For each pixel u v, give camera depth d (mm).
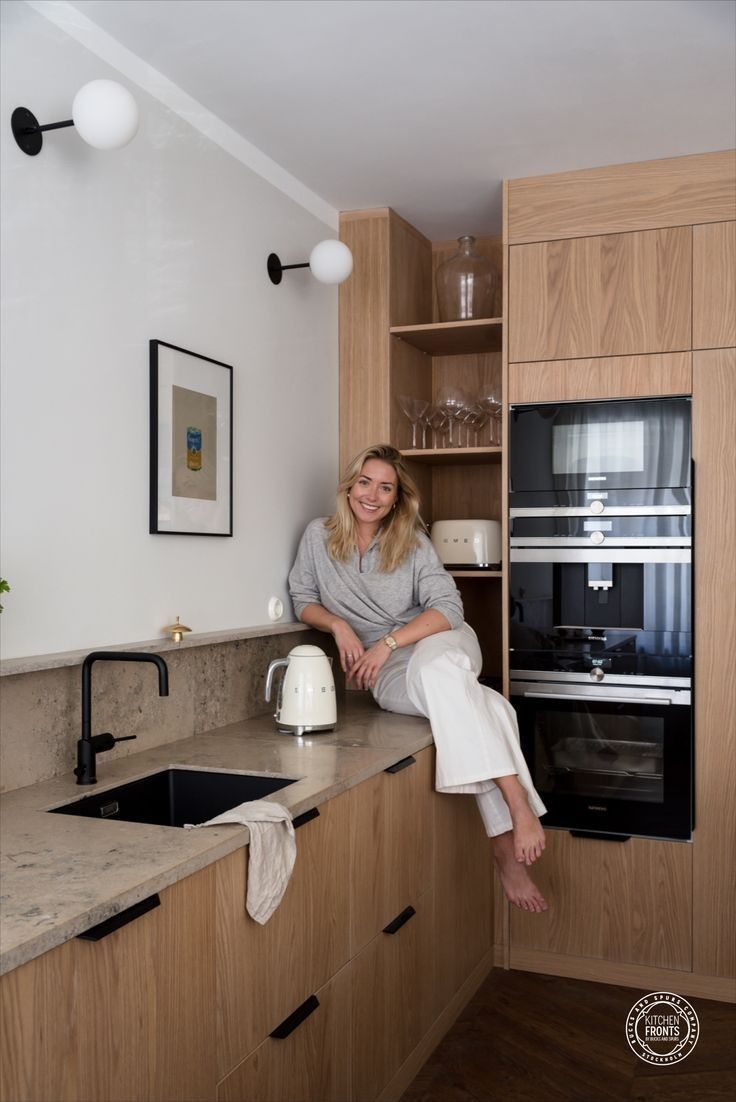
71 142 2092
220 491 2652
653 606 3012
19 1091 1187
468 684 2637
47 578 2016
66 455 2074
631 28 2227
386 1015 2303
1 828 1674
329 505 3357
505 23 2199
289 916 1839
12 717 1928
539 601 3137
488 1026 2773
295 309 3123
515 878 2799
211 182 2633
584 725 3098
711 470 2963
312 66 2387
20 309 1945
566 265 3111
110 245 2219
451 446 3418
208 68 2393
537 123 2734
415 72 2430
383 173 3092
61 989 1255
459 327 3287
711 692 2969
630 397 3039
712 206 2967
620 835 3051
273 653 2963
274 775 2105
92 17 2146
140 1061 1405
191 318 2537
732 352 2938
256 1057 1719
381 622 3053
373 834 2234
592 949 3090
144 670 2334
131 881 1399
